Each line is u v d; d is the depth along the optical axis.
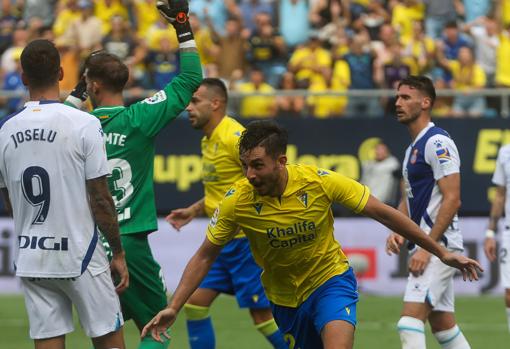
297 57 52.22
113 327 20.78
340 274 21.27
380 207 20.39
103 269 20.59
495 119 47.34
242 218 20.50
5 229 47.41
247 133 19.77
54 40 55.12
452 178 25.23
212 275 29.45
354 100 48.38
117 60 23.30
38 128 20.03
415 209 26.12
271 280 21.52
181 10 23.09
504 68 54.38
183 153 47.78
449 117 47.47
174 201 47.81
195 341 29.47
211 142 29.20
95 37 55.00
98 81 23.16
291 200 20.27
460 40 54.38
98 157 20.16
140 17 57.34
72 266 20.16
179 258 47.53
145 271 23.61
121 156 23.00
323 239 20.92
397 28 55.69
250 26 58.53
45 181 20.00
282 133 19.83
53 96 20.42
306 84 51.12
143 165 23.31
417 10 57.00
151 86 52.38
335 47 53.34
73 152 20.00
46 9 59.88
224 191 29.30
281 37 56.56
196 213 29.92
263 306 29.34
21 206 20.25
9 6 59.94
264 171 19.69
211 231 20.67
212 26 55.25
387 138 47.59
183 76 23.28
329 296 20.95
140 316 23.83
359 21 55.53
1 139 20.27
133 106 23.17
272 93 48.12
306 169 20.44
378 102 48.41
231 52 54.44
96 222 20.41
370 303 44.00
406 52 52.47
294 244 20.61
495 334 36.25
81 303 20.50
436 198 25.75
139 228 23.31
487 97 48.22
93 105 23.69
